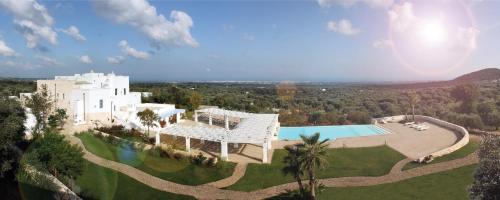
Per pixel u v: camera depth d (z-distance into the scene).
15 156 21.17
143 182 25.20
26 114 29.20
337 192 25.34
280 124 54.81
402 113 65.88
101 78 49.41
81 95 42.66
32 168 19.31
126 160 28.06
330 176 28.59
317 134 23.61
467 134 38.78
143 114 41.03
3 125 21.39
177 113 53.81
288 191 25.55
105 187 22.16
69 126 38.78
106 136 32.88
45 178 18.84
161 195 23.98
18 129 23.45
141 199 22.81
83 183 21.70
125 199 22.28
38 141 21.64
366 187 26.19
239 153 34.81
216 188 26.02
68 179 20.69
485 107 55.28
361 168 30.50
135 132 39.00
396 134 44.66
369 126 52.34
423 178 27.36
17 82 98.19
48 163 20.17
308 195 23.45
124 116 46.72
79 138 31.73
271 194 25.16
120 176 25.00
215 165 29.81
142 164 28.23
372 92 111.31
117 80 50.75
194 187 25.92
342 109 74.44
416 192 24.78
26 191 18.61
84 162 23.61
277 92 110.88
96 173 23.62
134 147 31.61
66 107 42.81
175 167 28.98
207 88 140.88
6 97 24.34
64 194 18.50
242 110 70.25
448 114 56.00
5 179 20.50
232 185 26.66
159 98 68.12
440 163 30.27
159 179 26.27
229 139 32.12
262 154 34.47
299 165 22.84
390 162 31.91
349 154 35.00
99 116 44.19
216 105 77.06
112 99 46.22
